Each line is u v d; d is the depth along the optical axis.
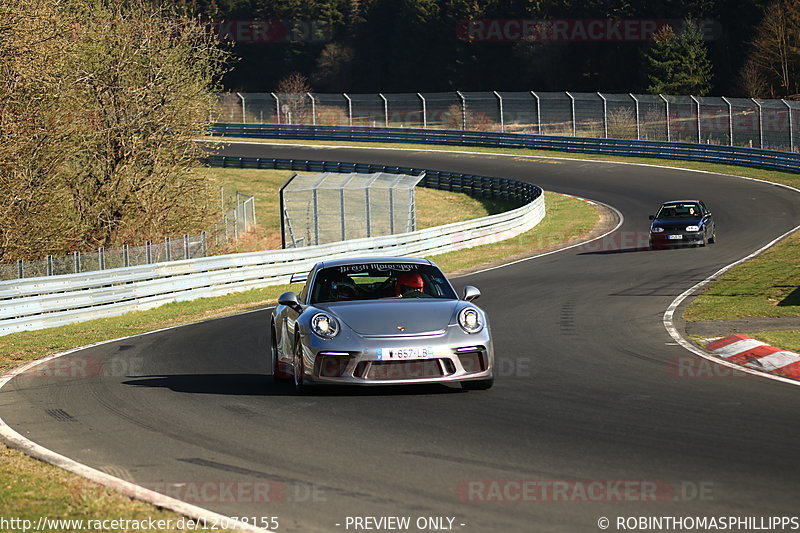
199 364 47.50
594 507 20.97
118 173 114.12
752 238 114.00
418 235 116.06
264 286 97.25
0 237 95.81
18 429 32.28
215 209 122.38
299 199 191.88
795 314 55.62
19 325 71.50
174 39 119.44
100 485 23.86
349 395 36.00
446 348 34.84
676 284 76.38
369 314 36.22
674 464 24.47
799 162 181.00
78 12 112.25
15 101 93.88
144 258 88.50
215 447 28.28
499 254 115.56
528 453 26.16
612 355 45.12
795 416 30.33
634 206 157.88
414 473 24.36
